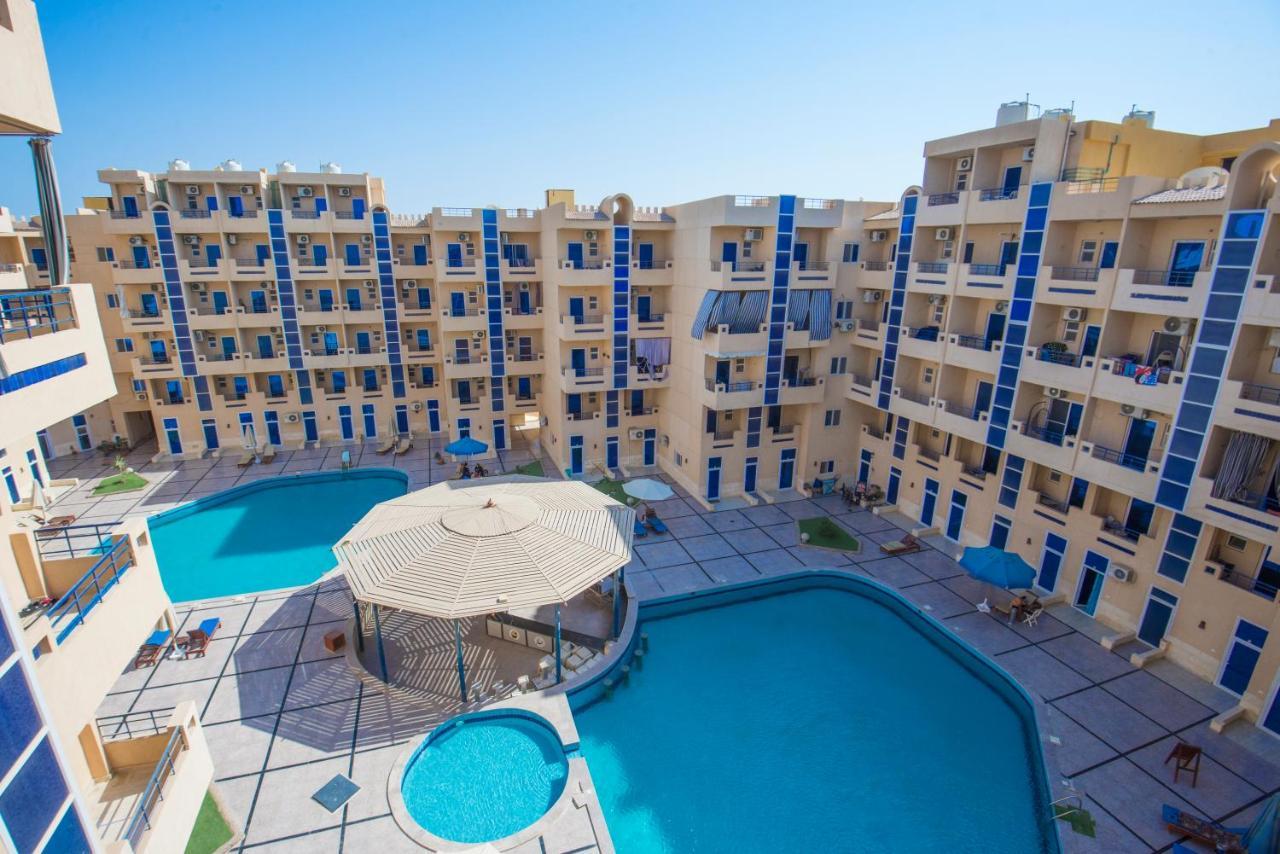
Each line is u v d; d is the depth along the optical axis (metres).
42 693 8.98
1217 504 20.36
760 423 37.28
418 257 44.72
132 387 43.72
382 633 25.03
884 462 37.03
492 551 21.86
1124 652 24.20
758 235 33.91
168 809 13.67
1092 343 24.92
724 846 16.95
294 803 17.25
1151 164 26.41
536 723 20.53
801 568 30.14
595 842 16.30
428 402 47.97
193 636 23.36
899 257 32.28
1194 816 17.42
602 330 37.81
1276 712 20.16
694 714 21.69
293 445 45.50
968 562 26.70
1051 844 17.05
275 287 42.59
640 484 33.75
